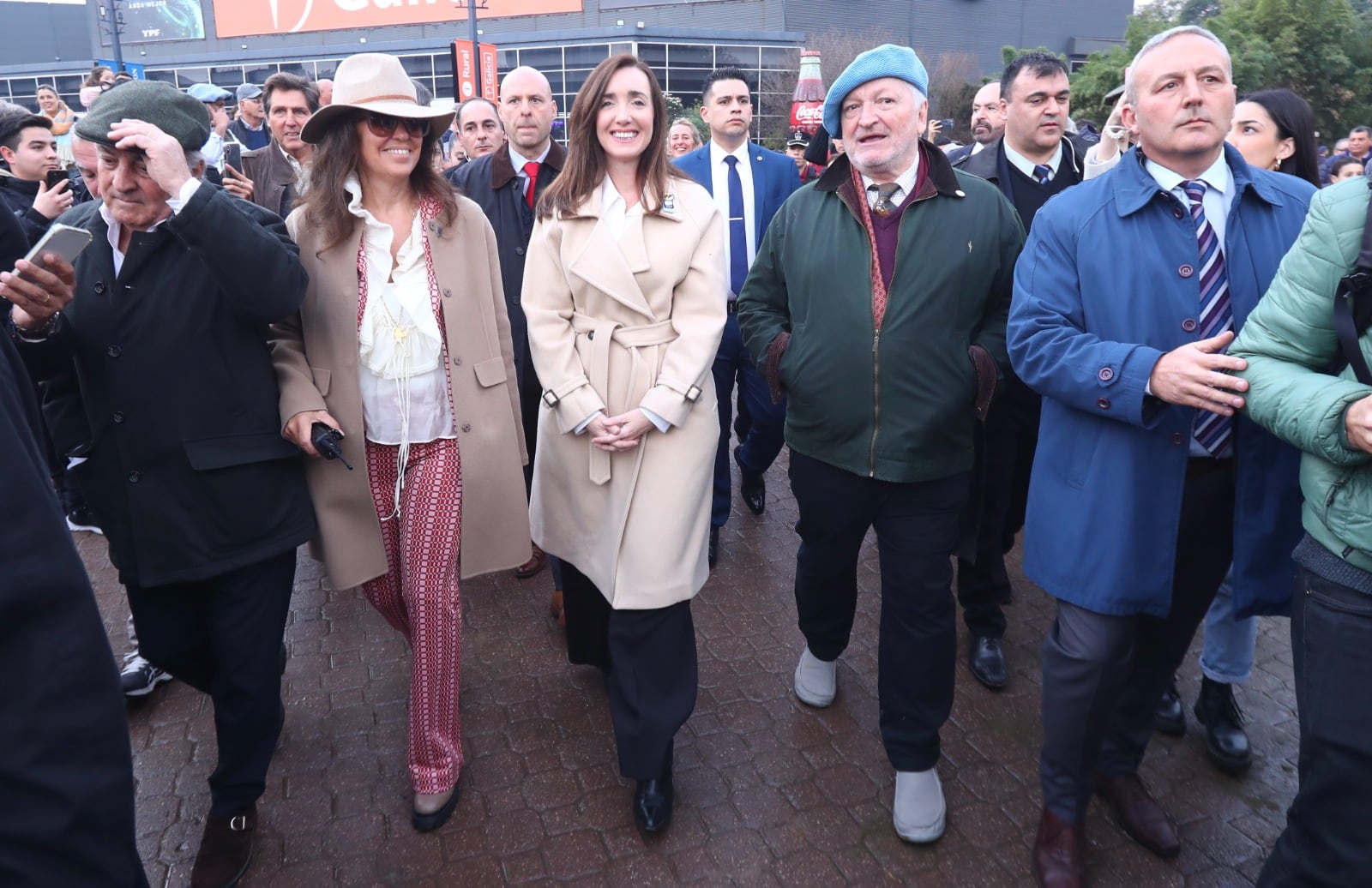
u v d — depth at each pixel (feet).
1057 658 7.65
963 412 8.36
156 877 8.07
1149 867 8.07
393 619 9.45
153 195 6.98
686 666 8.67
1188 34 6.97
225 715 7.91
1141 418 6.74
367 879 7.99
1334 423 5.58
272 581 7.91
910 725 8.46
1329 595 5.83
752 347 9.55
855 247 8.41
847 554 9.25
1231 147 7.46
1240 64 85.71
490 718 10.28
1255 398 6.15
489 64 82.17
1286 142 10.57
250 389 7.64
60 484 15.48
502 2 139.64
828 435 8.54
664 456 8.38
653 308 8.43
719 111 14.38
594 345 8.44
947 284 8.14
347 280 8.16
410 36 145.48
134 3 155.33
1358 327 5.75
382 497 8.62
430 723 8.57
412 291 8.30
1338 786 5.69
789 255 9.02
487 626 12.39
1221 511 7.66
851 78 8.07
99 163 6.87
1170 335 7.16
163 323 7.23
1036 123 11.19
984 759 9.58
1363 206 5.79
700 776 9.28
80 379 7.42
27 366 7.07
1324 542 5.88
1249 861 8.18
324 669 11.38
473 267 8.73
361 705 10.59
